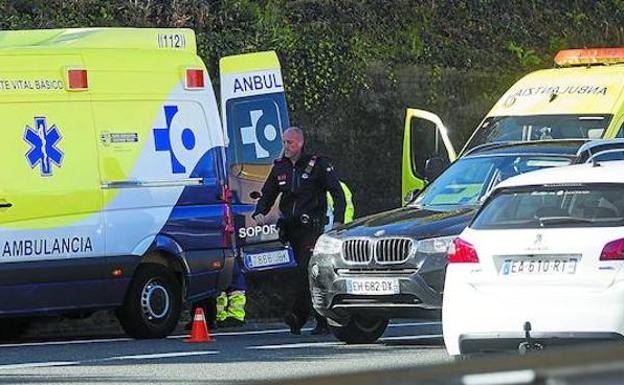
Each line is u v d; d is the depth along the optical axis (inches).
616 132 2219.5
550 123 2256.4
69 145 1756.9
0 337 2000.5
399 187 2738.7
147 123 1833.2
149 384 1332.4
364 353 1619.1
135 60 1838.1
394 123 2760.8
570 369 346.6
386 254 1646.2
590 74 2290.8
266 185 1889.8
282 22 2792.8
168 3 2721.5
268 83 2239.2
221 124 1977.1
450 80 2898.6
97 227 1770.4
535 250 1253.7
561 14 3346.5
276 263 2190.0
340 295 1675.7
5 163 1702.8
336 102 2694.4
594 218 1254.9
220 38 2637.8
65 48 1781.5
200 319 1793.8
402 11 3002.0
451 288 1298.0
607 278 1227.2
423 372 362.9
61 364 1503.4
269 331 1998.0
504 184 1318.9
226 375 1408.7
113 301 1806.1
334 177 1863.9
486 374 353.7
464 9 3134.8
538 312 1241.4
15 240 1700.3
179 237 1859.0
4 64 1726.1
